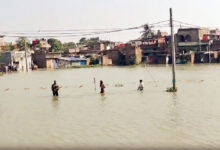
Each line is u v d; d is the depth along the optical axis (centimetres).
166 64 12138
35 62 11556
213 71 7112
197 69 8100
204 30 12731
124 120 2209
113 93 3719
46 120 2319
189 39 12550
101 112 2541
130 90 3956
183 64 11538
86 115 2442
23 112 2689
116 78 6081
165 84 4534
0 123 2266
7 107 2991
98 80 5750
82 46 16000
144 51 13000
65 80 6028
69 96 3609
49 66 11569
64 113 2569
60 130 1995
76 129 2006
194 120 2128
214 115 2262
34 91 4300
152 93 3562
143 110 2552
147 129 1936
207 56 12050
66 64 12256
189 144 1611
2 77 7531
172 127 1964
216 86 4059
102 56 12838
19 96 3828
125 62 12788
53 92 3697
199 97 3133
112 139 1747
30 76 7581
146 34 13625
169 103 2833
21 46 12788
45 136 1864
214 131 1836
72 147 1627
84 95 3641
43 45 13338
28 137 1852
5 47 11925
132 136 1794
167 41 12838
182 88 3934
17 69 10088
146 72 7594
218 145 1581
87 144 1672
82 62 12825
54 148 1623
